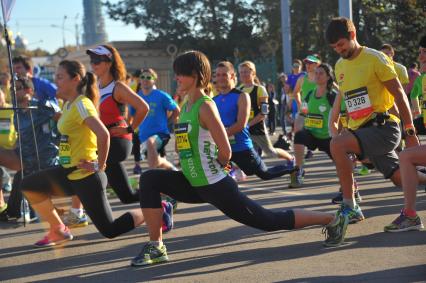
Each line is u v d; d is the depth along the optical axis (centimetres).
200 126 803
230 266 850
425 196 1287
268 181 1745
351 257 850
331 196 1392
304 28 6291
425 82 1130
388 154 996
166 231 1095
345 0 2456
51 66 4925
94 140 956
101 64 1066
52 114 1299
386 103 966
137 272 849
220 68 1258
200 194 831
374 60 947
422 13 5503
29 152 1290
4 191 1792
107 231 959
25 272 894
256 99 1564
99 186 946
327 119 1377
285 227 862
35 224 1266
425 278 740
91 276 848
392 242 912
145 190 865
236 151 1284
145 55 6862
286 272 801
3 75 1762
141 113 1077
